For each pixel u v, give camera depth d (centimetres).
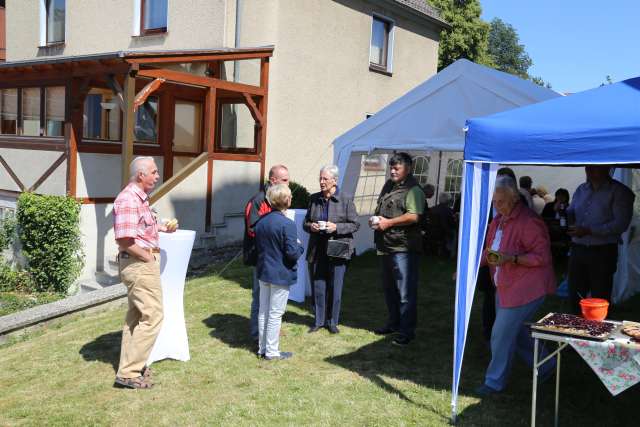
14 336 659
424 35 1573
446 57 2747
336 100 1299
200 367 510
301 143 1220
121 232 441
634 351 326
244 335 595
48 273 908
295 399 445
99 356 551
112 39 1261
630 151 333
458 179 1216
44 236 891
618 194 543
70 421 416
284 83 1161
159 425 407
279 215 504
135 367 472
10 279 926
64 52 1364
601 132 341
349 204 578
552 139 357
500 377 450
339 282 591
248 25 1123
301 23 1184
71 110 895
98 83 947
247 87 1024
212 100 973
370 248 1070
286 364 516
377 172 1055
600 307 380
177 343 521
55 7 1395
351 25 1319
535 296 427
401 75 1505
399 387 467
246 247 553
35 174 962
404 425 402
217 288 785
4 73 978
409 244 554
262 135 1066
